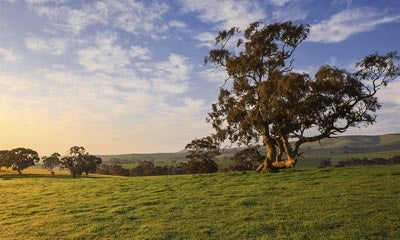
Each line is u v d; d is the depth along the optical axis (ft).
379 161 408.26
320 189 97.25
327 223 64.39
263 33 150.61
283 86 129.18
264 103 134.72
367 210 70.79
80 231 70.64
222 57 156.87
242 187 109.60
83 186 143.33
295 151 140.77
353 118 136.77
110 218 79.61
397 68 136.67
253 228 64.80
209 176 142.31
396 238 54.34
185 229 66.80
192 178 140.46
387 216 65.82
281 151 146.30
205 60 159.12
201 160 279.08
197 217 75.36
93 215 83.82
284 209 76.89
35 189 144.25
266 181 118.73
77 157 406.21
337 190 93.91
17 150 403.95
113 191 120.78
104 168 476.95
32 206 102.99
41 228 74.69
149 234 65.41
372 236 55.98
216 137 153.07
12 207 103.04
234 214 75.77
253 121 137.49
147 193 110.52
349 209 72.59
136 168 437.17
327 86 131.34
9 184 170.81
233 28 157.89
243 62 147.33
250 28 152.87
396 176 111.86
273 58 150.10
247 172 146.10
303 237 58.29
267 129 142.20
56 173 435.53
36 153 412.57
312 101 132.87
